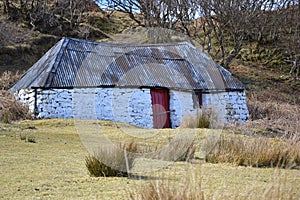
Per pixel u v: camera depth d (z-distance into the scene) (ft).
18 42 82.89
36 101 46.21
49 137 31.55
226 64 91.97
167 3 94.99
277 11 110.11
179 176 18.78
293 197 14.49
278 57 102.78
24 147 26.30
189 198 12.25
